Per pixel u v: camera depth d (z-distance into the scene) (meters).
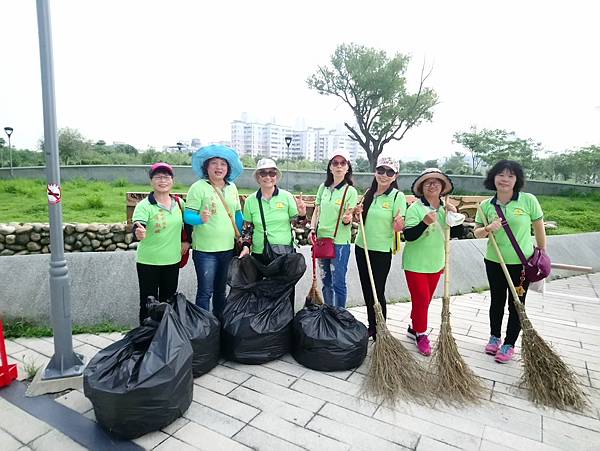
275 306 3.12
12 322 3.45
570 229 8.52
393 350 2.79
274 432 2.23
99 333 3.46
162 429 2.22
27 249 4.45
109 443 2.10
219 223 3.15
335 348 2.88
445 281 2.93
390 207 3.25
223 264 3.28
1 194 8.95
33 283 3.67
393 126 19.86
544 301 4.93
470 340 3.62
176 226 3.01
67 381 2.61
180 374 2.18
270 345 2.99
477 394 2.65
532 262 2.99
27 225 4.47
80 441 2.12
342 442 2.16
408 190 14.35
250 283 3.18
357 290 4.64
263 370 2.93
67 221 5.86
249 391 2.64
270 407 2.47
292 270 3.15
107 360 2.23
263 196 3.32
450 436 2.24
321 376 2.87
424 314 3.27
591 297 5.18
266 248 3.23
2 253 4.38
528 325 2.77
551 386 2.62
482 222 3.27
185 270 4.16
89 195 8.64
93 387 2.06
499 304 3.25
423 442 2.18
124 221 5.94
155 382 2.08
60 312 2.63
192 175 13.20
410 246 3.24
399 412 2.46
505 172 3.04
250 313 3.05
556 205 11.38
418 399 2.60
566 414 2.49
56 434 2.16
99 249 4.70
